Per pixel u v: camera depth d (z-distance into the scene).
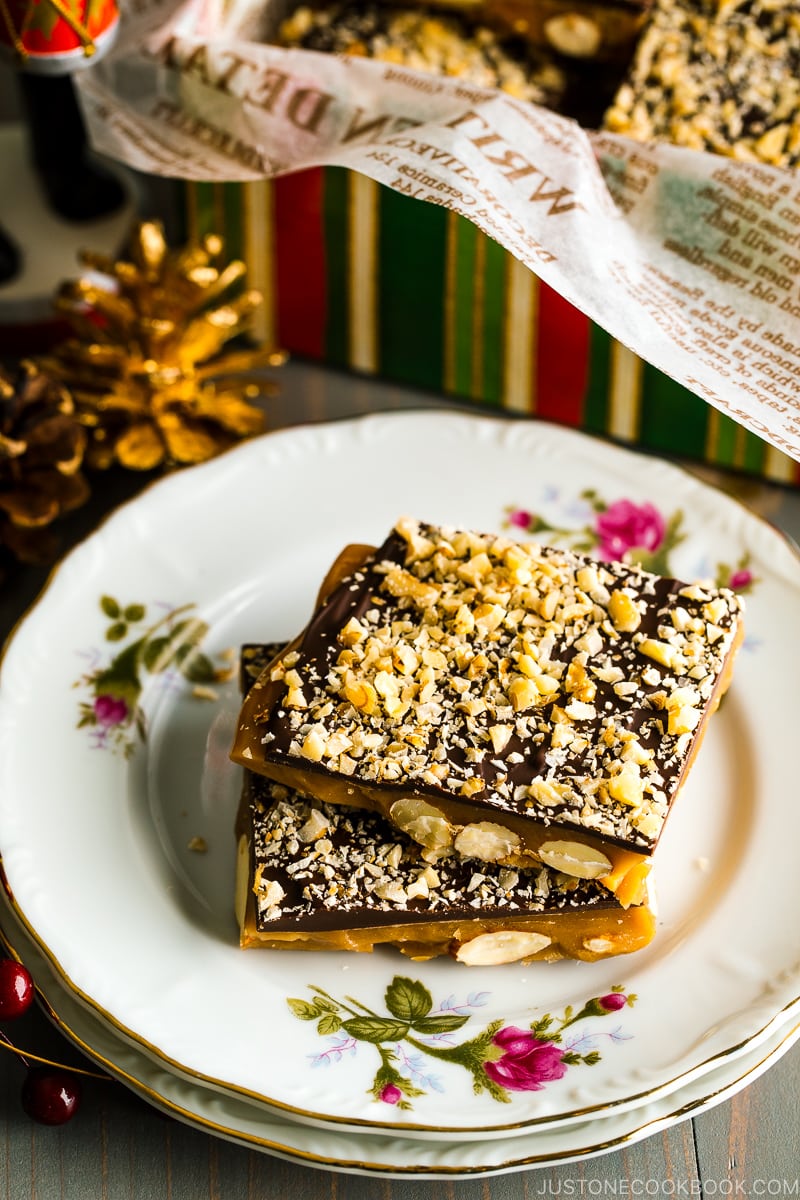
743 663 0.58
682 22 0.65
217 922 0.54
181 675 0.58
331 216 0.64
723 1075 0.51
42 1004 0.52
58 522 0.64
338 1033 0.51
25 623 0.58
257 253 0.67
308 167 0.60
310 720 0.52
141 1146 0.52
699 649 0.54
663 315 0.58
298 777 0.52
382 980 0.53
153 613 0.59
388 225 0.64
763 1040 0.51
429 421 0.63
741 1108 0.53
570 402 0.66
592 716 0.52
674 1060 0.50
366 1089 0.50
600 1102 0.49
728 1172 0.52
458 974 0.53
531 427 0.63
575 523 0.62
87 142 0.69
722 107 0.63
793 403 0.56
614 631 0.54
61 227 0.70
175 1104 0.50
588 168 0.59
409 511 0.62
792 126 0.62
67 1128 0.52
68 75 0.66
